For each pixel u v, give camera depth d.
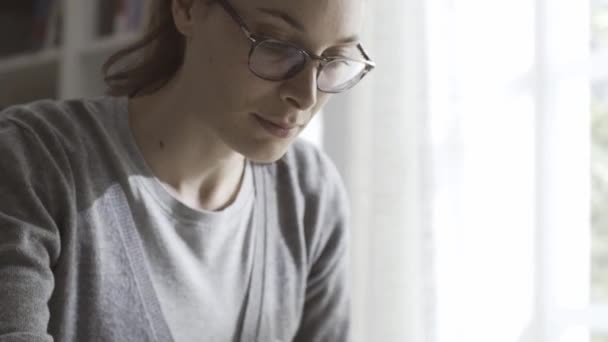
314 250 1.45
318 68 1.11
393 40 1.74
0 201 1.11
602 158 1.81
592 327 1.75
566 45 1.61
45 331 1.07
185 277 1.27
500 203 1.62
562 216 1.59
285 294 1.40
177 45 1.29
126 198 1.23
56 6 2.68
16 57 2.73
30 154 1.16
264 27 1.10
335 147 1.85
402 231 1.71
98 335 1.19
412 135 1.71
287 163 1.44
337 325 1.49
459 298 1.62
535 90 1.60
